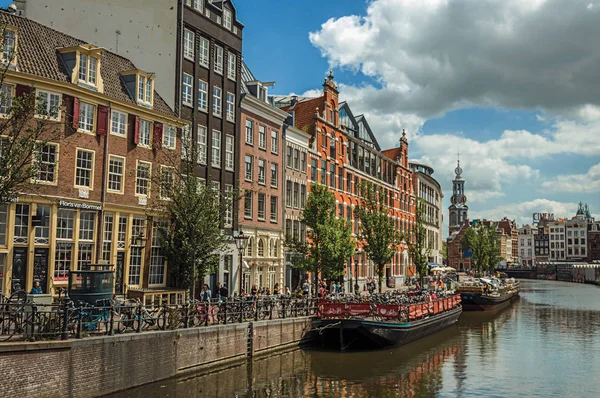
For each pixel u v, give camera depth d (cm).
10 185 1728
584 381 2295
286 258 4269
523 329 3875
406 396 2008
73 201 2556
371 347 2894
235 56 3791
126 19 3338
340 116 5578
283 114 4247
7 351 1473
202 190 2814
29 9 3269
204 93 3497
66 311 1645
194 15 3422
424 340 3303
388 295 3444
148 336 1902
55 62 2603
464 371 2455
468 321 4369
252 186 3869
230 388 1994
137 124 2898
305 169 4638
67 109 2539
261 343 2500
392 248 4662
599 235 17812
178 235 2888
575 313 4991
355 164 5747
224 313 2369
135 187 2894
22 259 2392
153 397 1780
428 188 8725
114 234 2772
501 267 16338
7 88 2345
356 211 4741
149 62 3306
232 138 3706
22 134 2344
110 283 1980
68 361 1617
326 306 2897
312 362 2506
